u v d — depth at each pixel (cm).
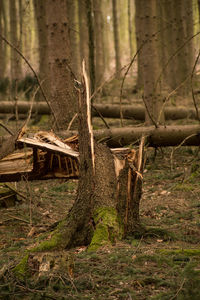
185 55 1622
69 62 918
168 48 1681
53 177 577
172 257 331
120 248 367
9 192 636
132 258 339
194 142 798
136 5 1806
